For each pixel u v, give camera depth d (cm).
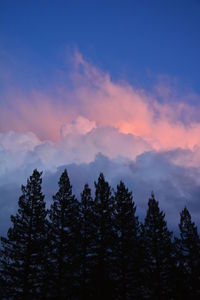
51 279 2862
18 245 2898
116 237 3014
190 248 3791
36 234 2973
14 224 2975
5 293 2733
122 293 2819
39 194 3156
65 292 2869
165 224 3500
